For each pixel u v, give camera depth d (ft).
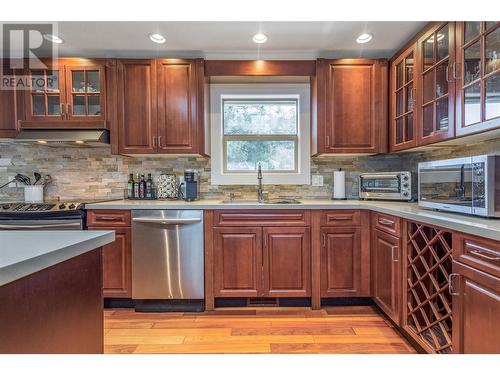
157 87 8.41
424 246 5.67
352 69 8.52
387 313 6.81
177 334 6.60
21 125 8.35
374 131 8.54
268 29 7.14
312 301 7.77
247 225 7.72
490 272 3.77
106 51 8.31
